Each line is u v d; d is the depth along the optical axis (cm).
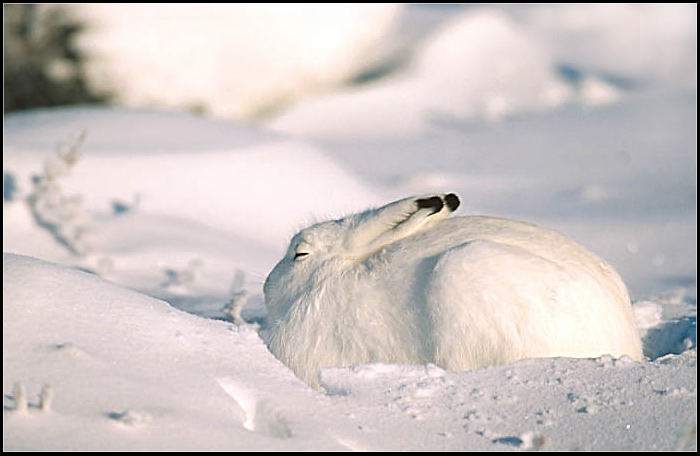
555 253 1895
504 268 1797
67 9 6306
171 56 6588
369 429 1349
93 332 1504
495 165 5856
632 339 1888
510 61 7956
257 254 3556
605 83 7788
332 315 1986
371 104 7281
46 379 1351
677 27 8356
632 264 3747
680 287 3350
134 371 1423
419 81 7631
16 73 6222
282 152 4372
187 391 1395
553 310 1764
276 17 7056
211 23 6762
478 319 1775
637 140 6309
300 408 1403
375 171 5734
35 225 3422
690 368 1648
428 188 5172
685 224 4350
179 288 3020
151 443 1223
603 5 8481
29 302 1520
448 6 8769
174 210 3819
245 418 1367
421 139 6656
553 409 1453
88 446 1199
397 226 2042
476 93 7550
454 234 1988
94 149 4103
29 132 4278
